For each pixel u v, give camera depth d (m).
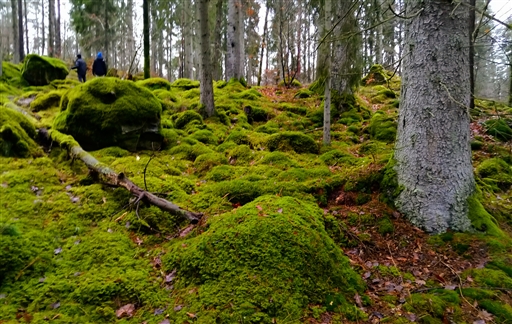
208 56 9.67
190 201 4.86
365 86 16.52
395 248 4.16
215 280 3.21
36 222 4.20
